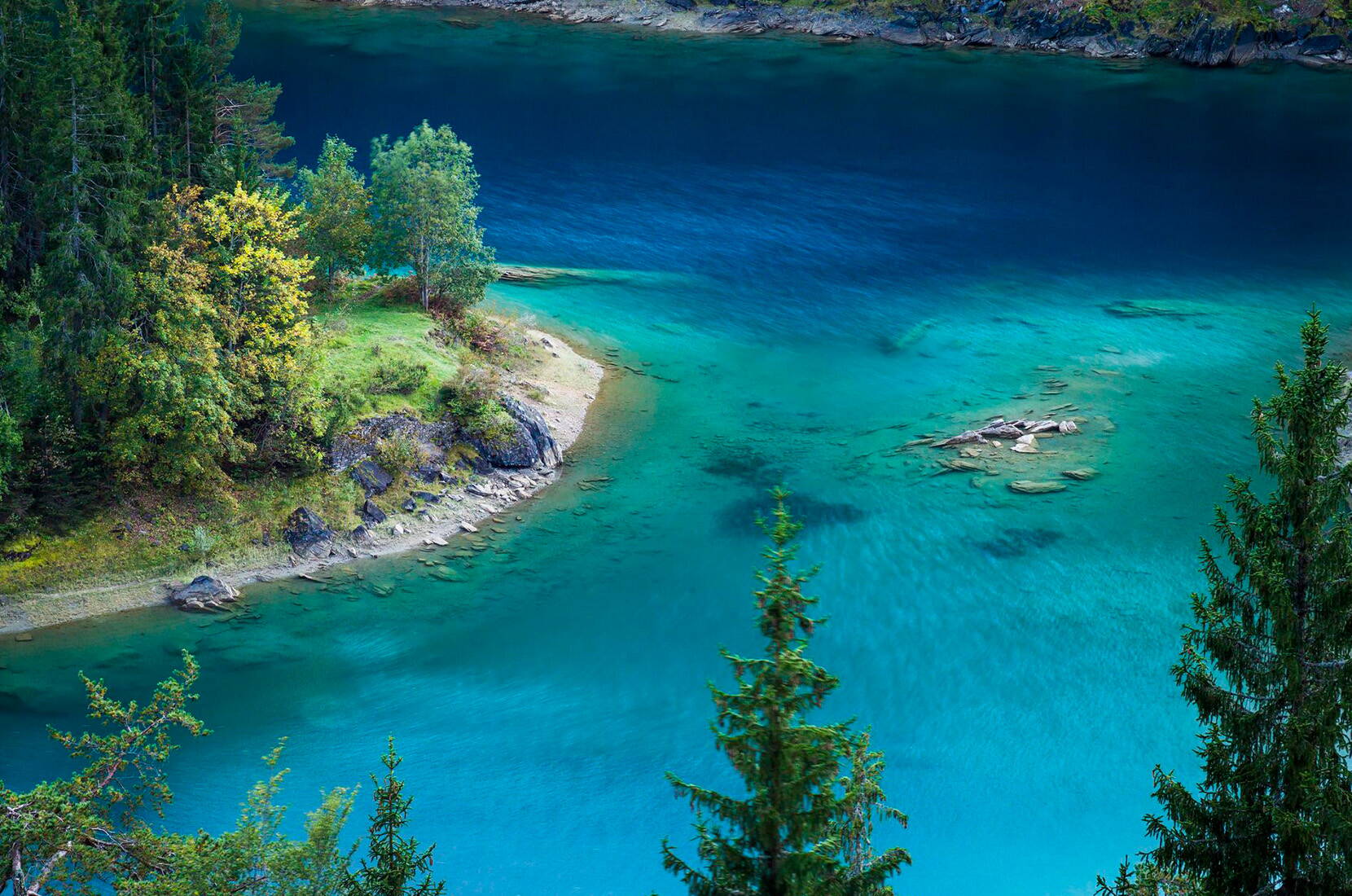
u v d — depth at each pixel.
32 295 76.94
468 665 64.50
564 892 50.44
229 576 69.94
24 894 30.38
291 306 77.00
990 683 63.41
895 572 72.94
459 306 94.44
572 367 96.75
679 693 62.78
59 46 73.62
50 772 54.47
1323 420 29.05
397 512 76.12
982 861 52.16
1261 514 29.56
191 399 70.38
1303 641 29.00
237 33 102.12
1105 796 56.09
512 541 75.69
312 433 76.75
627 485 82.12
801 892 24.70
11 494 68.94
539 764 57.47
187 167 88.56
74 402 72.31
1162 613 69.31
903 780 56.69
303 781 55.72
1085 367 102.38
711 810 25.52
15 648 63.12
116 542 69.38
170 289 72.38
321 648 65.25
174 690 36.16
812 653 65.69
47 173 72.00
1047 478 83.56
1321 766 28.64
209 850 31.94
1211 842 29.69
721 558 74.44
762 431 90.31
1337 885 27.80
